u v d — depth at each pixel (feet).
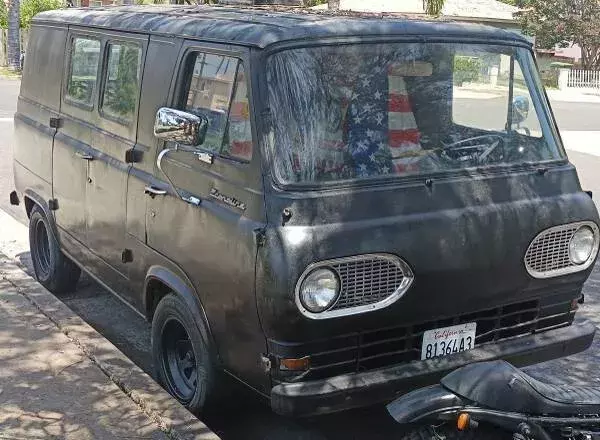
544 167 15.94
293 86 13.87
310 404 13.16
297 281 12.80
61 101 21.94
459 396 11.78
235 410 16.56
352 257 13.20
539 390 11.78
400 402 12.00
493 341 15.25
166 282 16.10
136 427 14.88
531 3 147.64
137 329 21.77
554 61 155.43
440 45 15.33
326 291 13.07
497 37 16.11
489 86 15.81
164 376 16.87
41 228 24.41
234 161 14.19
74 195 20.85
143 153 17.13
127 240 17.92
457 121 15.40
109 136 18.79
